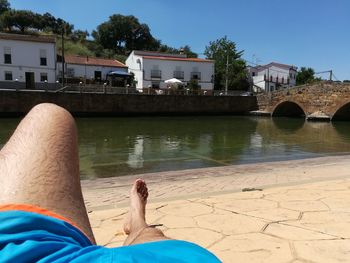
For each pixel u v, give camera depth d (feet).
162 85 158.10
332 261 9.46
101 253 2.22
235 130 78.33
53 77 135.33
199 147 51.83
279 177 22.18
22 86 106.63
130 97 110.63
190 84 151.12
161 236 3.98
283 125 93.71
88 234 2.74
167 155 44.21
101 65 154.51
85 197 16.92
